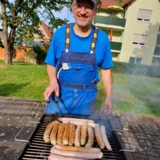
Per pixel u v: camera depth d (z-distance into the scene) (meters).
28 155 1.09
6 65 10.67
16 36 12.15
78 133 1.25
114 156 1.14
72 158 1.03
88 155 1.05
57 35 1.65
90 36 1.62
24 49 15.59
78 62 1.64
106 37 1.67
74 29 1.62
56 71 1.74
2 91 4.96
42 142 1.23
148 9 16.31
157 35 16.83
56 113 1.74
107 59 1.71
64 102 1.75
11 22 11.02
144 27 16.75
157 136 2.79
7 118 3.08
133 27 16.77
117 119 3.43
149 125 3.25
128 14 16.50
